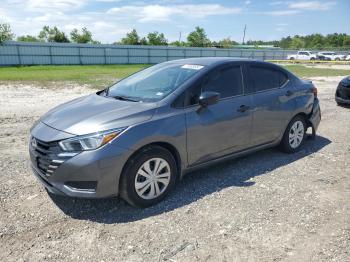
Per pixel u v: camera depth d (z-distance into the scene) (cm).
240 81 459
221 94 433
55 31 6512
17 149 547
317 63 4728
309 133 679
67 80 1873
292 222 344
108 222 338
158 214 355
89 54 4600
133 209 364
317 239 316
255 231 327
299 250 300
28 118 778
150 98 397
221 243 307
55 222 335
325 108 994
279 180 448
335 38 11200
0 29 3934
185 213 357
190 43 8062
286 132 536
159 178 374
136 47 4947
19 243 300
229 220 345
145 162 357
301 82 564
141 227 330
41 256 284
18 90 1366
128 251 293
